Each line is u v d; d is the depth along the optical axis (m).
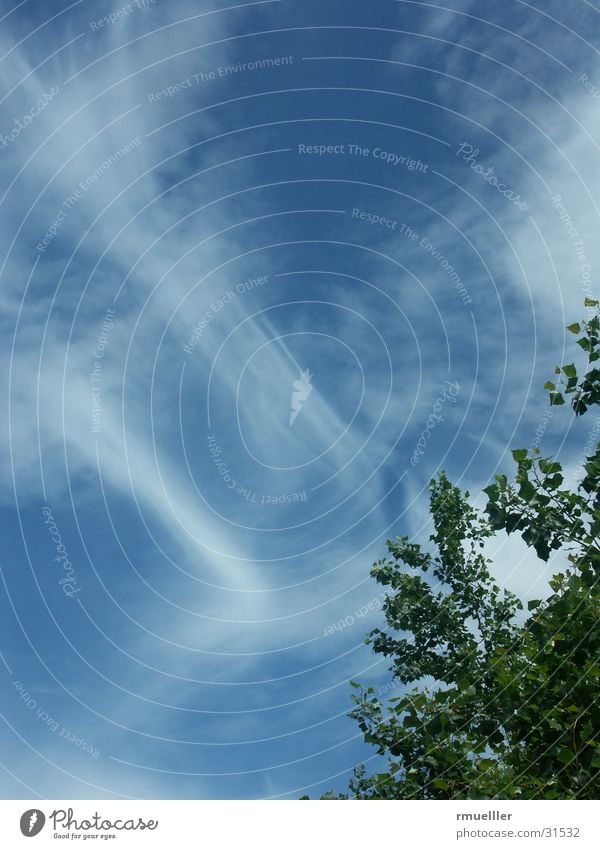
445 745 7.46
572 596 7.70
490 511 8.03
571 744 7.20
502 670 7.70
